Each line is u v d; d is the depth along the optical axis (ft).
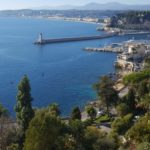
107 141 222.28
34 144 189.98
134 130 249.96
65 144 199.41
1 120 233.76
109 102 435.12
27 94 275.39
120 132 307.17
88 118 417.08
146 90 433.07
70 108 542.57
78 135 214.48
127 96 407.23
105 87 437.99
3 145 223.10
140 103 410.11
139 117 343.67
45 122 192.03
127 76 561.84
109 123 389.19
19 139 234.17
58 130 199.93
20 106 273.33
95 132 229.25
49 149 192.65
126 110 393.91
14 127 239.50
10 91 638.94
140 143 220.84
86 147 213.87
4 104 556.51
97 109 471.62
